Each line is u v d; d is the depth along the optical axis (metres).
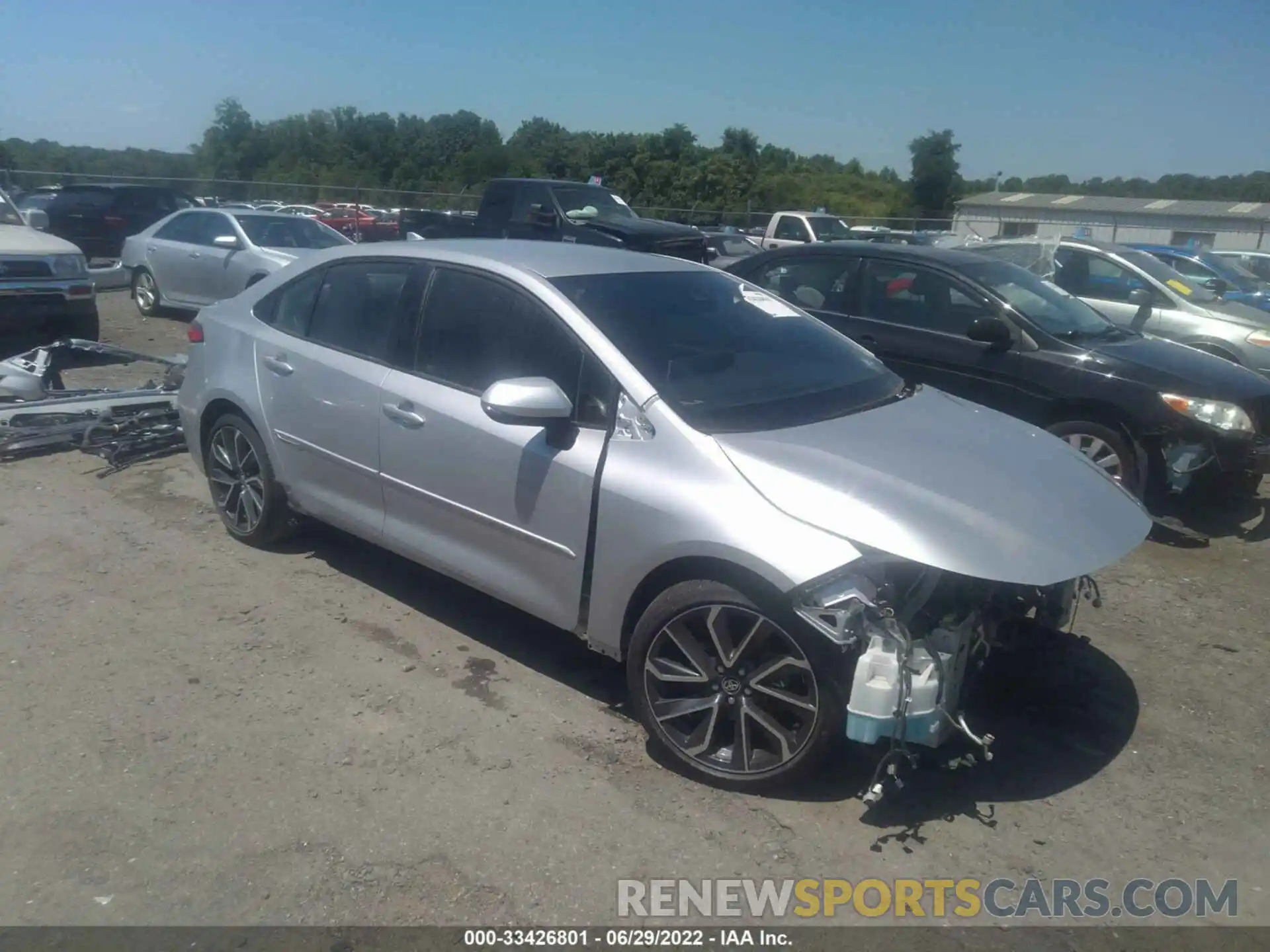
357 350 4.81
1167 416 6.23
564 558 3.94
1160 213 40.78
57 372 8.09
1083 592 4.51
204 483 6.75
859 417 4.09
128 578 5.23
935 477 3.61
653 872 3.19
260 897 3.04
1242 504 7.17
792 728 3.49
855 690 3.21
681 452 3.66
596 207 15.73
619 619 3.82
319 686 4.23
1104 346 6.69
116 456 7.00
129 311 14.76
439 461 4.35
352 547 5.70
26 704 4.04
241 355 5.36
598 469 3.79
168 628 4.70
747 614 3.44
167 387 8.02
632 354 3.96
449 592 5.19
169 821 3.37
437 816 3.42
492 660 4.51
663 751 3.74
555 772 3.69
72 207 21.27
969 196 48.16
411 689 4.23
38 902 3.00
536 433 4.03
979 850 3.36
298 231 13.55
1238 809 3.63
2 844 3.24
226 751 3.76
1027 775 3.79
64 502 6.28
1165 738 4.09
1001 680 4.47
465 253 4.58
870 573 3.30
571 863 3.22
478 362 4.33
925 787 3.67
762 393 4.07
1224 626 5.18
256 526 5.52
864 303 7.45
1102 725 4.17
